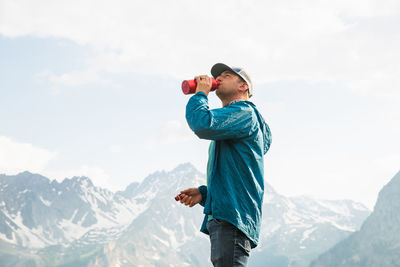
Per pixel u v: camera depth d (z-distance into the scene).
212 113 3.03
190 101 3.17
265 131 3.52
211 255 3.01
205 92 3.25
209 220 3.12
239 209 2.96
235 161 3.11
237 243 2.92
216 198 3.01
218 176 3.13
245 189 3.03
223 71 3.49
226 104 3.46
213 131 2.99
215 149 3.23
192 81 3.32
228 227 2.95
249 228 2.95
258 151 3.25
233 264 2.89
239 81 3.42
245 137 3.17
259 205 3.08
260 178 3.21
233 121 3.07
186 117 3.12
